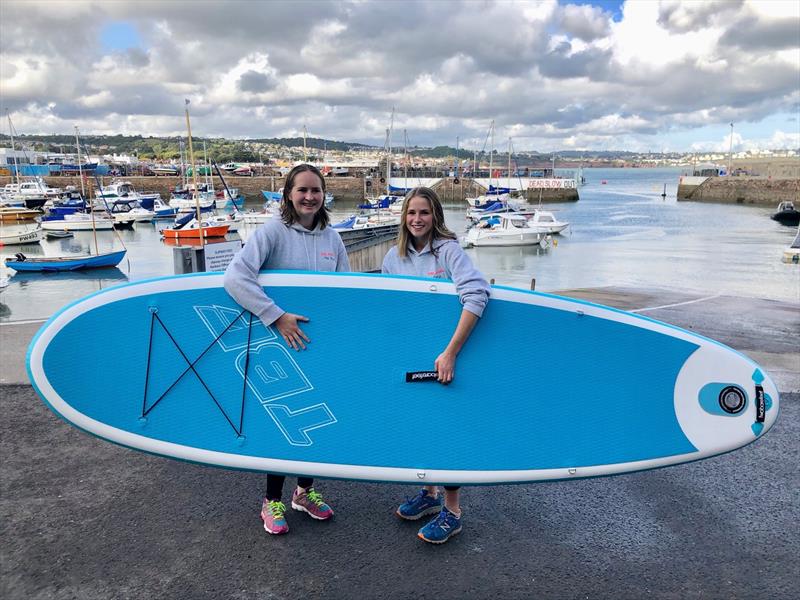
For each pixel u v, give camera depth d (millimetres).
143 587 2371
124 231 36312
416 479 2588
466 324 2502
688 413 2693
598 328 2670
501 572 2514
